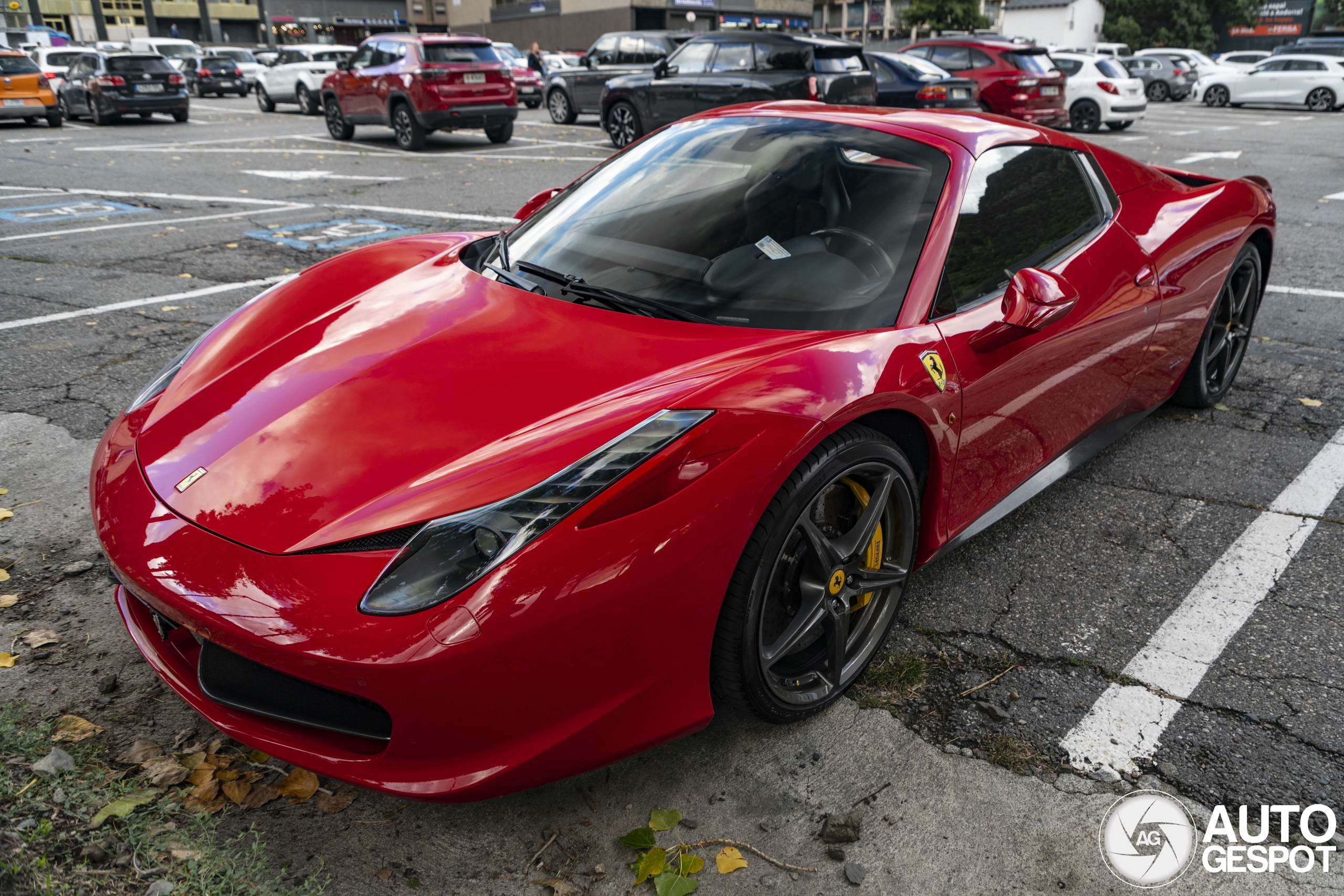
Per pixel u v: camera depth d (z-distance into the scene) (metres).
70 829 1.70
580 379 1.95
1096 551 2.92
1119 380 3.10
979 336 2.32
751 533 1.80
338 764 1.68
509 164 11.53
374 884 1.70
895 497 2.18
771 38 11.46
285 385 2.05
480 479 1.68
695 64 12.01
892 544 2.24
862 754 2.07
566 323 2.19
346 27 63.12
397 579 1.58
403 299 2.42
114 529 1.82
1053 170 2.94
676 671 1.78
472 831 1.83
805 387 1.88
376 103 13.33
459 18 59.34
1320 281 6.14
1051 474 2.94
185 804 1.82
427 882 1.71
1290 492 3.30
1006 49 14.86
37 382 3.94
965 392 2.27
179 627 1.94
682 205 2.62
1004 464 2.60
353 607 1.56
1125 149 14.21
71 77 17.92
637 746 1.79
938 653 2.41
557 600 1.59
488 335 2.15
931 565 2.83
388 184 9.73
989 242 2.53
